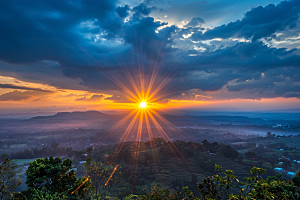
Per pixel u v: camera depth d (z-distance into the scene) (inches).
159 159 4247.0
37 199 377.1
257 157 5231.3
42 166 441.7
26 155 5940.0
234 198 263.4
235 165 4089.6
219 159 4468.5
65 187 437.1
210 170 3730.3
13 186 402.6
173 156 4544.8
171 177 3331.7
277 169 4195.4
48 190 426.9
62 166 462.6
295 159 5930.1
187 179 3129.9
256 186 256.2
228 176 288.4
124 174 3120.1
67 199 417.4
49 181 442.0
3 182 387.9
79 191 440.1
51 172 436.8
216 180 299.4
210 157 4611.2
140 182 2807.6
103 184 474.9
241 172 3636.8
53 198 379.9
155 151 4963.1
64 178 448.5
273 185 256.4
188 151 4648.1
